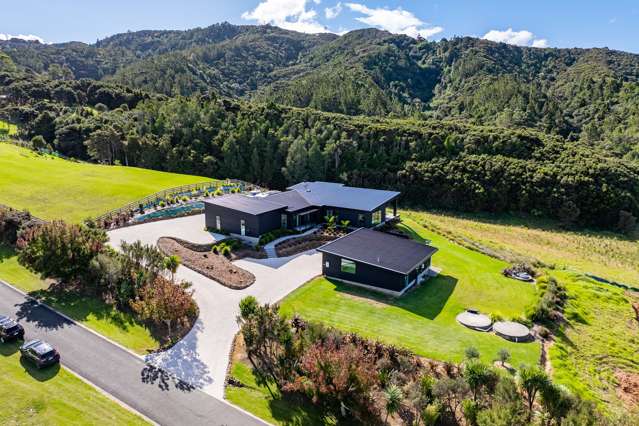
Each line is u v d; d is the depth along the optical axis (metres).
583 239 55.56
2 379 18.44
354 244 33.06
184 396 18.09
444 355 21.56
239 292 28.20
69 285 27.83
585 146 84.00
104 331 22.83
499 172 69.44
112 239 35.94
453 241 43.91
